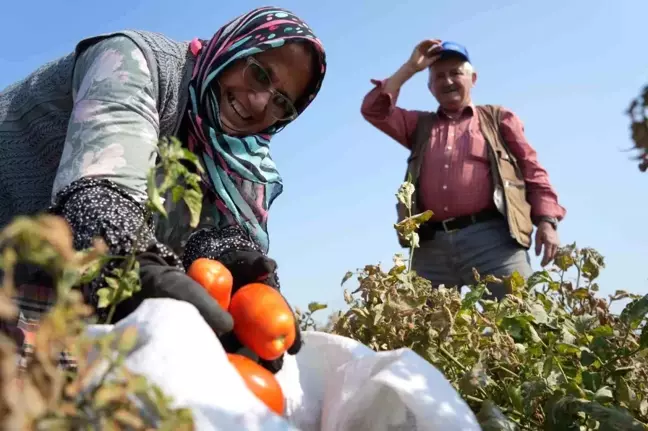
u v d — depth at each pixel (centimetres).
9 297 46
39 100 165
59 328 49
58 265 49
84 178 124
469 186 390
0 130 170
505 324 194
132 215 116
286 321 114
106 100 139
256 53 162
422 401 94
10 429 42
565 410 149
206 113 166
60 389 49
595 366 176
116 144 131
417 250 407
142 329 77
